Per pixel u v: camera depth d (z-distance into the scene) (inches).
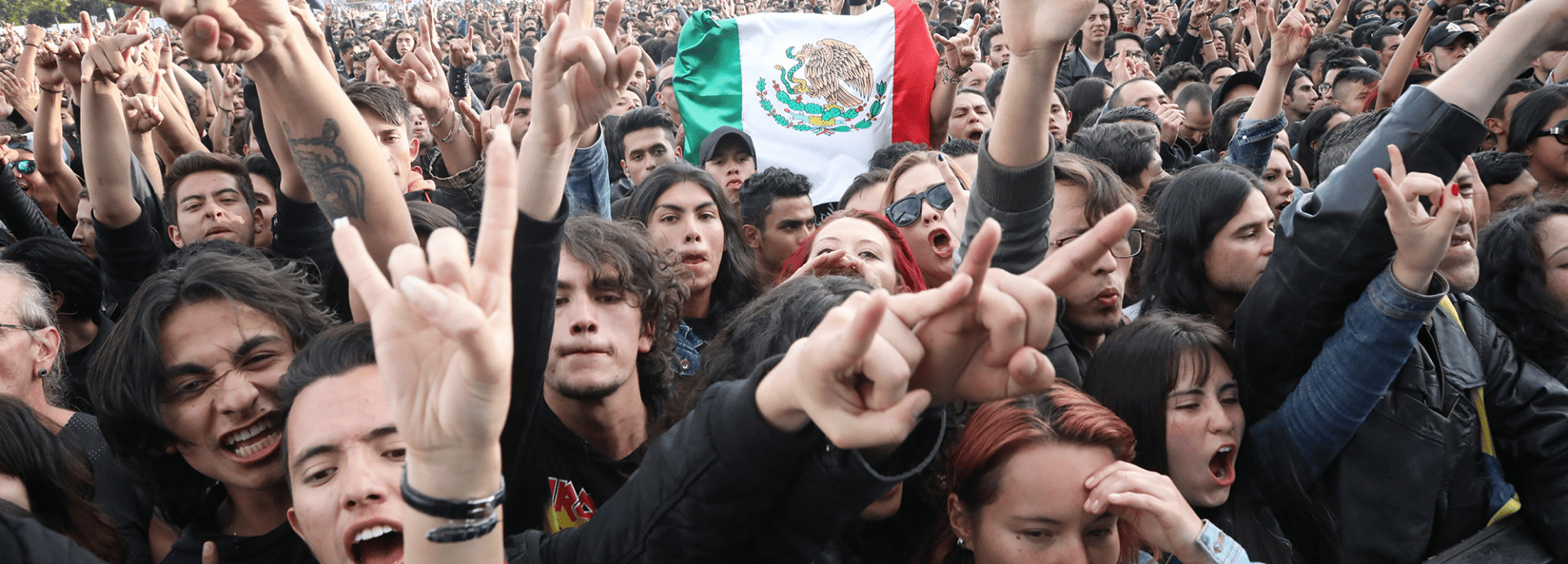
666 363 88.2
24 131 233.0
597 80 57.9
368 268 39.2
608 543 51.6
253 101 145.6
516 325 59.5
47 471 68.7
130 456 70.2
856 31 203.6
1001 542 63.9
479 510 39.1
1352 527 78.0
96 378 70.2
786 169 146.1
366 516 54.2
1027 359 38.0
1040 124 67.5
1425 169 72.9
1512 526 84.7
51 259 114.6
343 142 60.7
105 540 72.1
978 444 64.5
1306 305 77.7
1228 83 233.8
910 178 122.3
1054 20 63.3
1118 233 37.8
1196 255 102.4
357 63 489.7
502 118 134.7
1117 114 174.1
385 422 55.8
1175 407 76.3
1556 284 98.0
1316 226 76.7
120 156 118.5
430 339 38.1
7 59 547.5
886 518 69.7
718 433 46.1
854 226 101.0
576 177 112.6
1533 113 156.6
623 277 78.6
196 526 71.9
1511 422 86.7
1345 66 246.5
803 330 66.5
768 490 45.3
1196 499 76.6
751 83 201.9
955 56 199.3
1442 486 80.2
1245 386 79.9
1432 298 70.0
